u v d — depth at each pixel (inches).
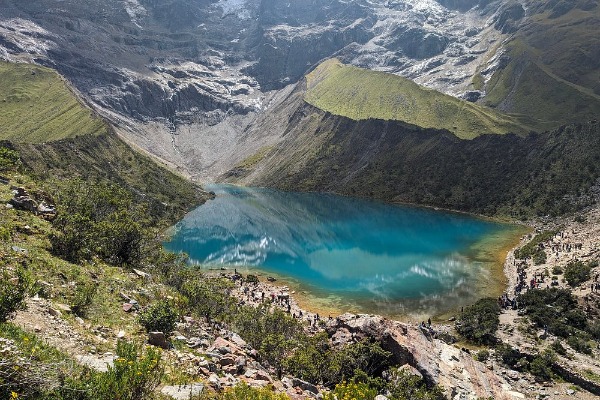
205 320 1513.3
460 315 3134.8
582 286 3245.6
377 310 3380.9
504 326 2812.5
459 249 5137.8
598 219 5216.5
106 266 1644.9
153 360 730.8
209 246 5216.5
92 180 6171.3
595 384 2009.1
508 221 6584.6
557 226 5664.4
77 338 813.2
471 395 1521.9
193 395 719.7
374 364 1503.4
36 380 540.4
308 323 2775.6
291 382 1072.8
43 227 1626.5
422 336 1824.6
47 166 5935.0
